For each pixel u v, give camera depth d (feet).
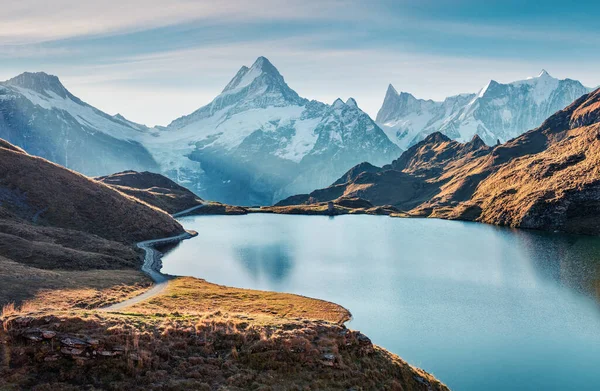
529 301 329.52
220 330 147.33
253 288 366.63
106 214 564.71
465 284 385.29
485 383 201.26
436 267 460.96
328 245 616.39
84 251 401.49
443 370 213.66
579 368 216.54
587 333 263.29
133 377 119.55
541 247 588.91
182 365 127.85
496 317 291.79
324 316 281.13
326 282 392.68
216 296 307.99
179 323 148.97
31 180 539.29
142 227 593.01
